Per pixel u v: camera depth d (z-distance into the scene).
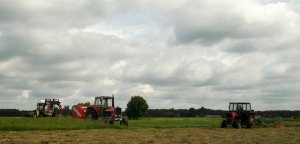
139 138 23.75
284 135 28.27
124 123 39.69
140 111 103.38
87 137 23.86
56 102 47.69
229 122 40.59
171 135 26.81
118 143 20.38
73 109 41.66
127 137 24.33
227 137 25.70
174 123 54.09
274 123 49.69
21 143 19.45
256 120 44.25
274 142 22.14
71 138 22.92
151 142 21.27
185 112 140.62
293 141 22.89
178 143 20.95
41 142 20.12
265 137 26.05
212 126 44.16
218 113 153.88
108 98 40.03
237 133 30.20
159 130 32.81
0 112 83.56
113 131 30.23
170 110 140.50
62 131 29.11
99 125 35.03
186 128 37.72
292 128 40.69
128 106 104.44
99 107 39.91
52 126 31.66
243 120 41.28
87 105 42.06
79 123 34.12
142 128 36.31
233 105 41.81
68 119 35.44
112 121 39.12
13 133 26.00
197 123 54.97
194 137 25.34
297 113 91.06
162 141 21.98
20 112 84.44
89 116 40.34
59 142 20.38
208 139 23.88
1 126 29.58
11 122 30.95
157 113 139.25
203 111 140.75
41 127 30.95
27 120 32.78
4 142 19.77
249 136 26.89
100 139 22.58
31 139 21.72
